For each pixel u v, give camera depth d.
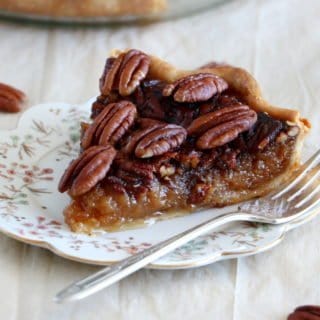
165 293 0.53
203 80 0.60
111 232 0.56
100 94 0.67
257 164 0.59
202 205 0.59
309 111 0.72
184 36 0.81
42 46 0.78
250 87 0.61
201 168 0.58
